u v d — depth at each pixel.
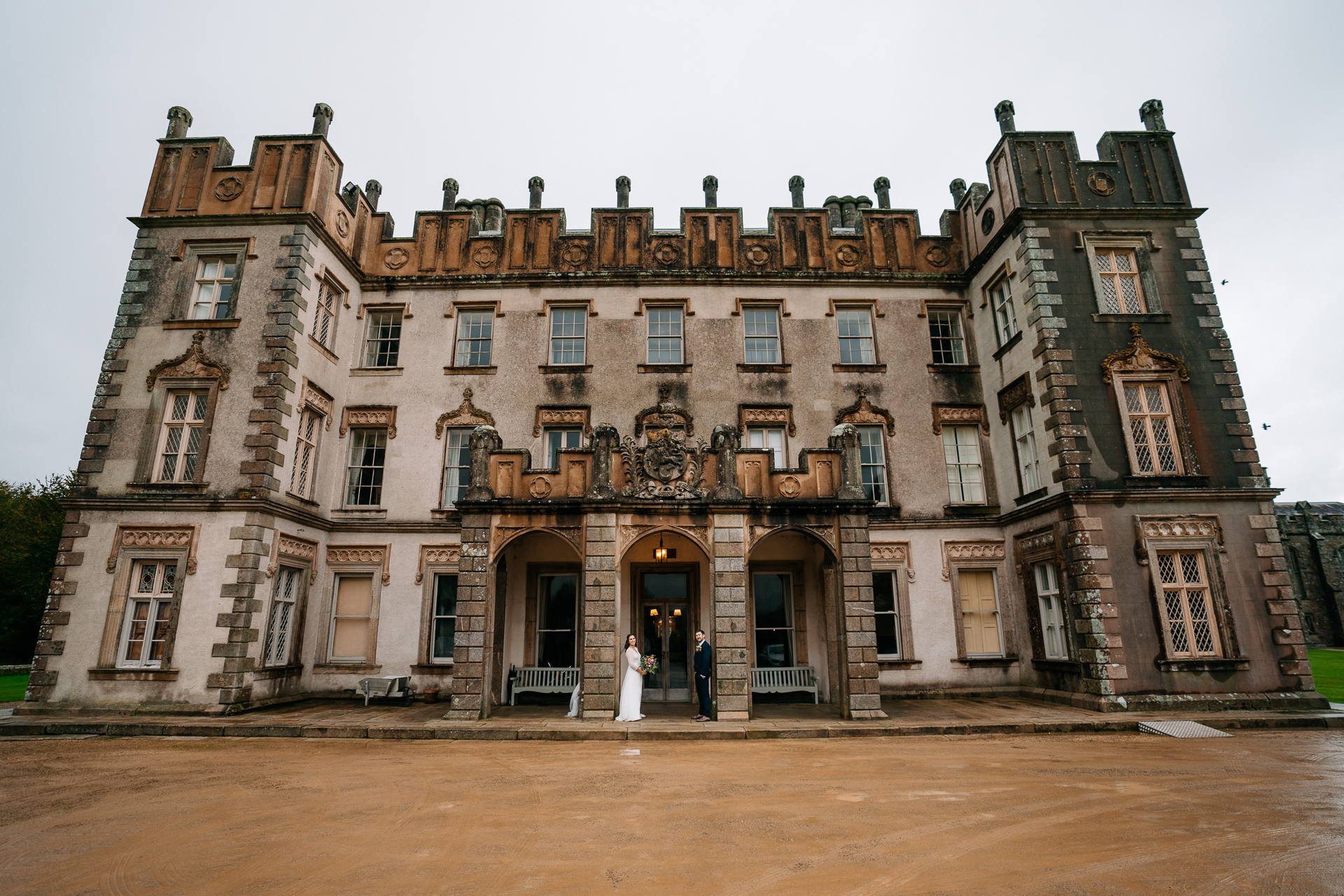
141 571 15.23
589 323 19.80
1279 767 9.70
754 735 12.48
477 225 20.88
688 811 7.49
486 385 19.33
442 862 5.94
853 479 14.66
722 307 20.00
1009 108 18.55
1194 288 17.03
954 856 6.03
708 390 19.38
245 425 15.78
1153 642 14.75
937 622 18.08
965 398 19.58
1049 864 5.84
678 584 17.50
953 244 20.89
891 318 20.19
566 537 14.32
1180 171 17.78
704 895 5.21
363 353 19.80
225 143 17.81
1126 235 17.28
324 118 18.25
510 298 19.98
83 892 5.34
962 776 9.19
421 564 18.09
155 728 12.91
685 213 20.61
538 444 18.97
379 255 20.47
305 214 17.05
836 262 20.62
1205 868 5.75
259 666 15.21
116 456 15.72
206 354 16.30
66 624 14.74
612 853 6.15
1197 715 13.75
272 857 6.09
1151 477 15.58
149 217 17.12
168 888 5.42
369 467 18.97
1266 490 15.49
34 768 9.90
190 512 15.21
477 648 13.73
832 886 5.38
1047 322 16.56
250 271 16.81
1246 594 15.07
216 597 14.74
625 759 10.49
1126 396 16.34
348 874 5.68
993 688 17.66
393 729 12.60
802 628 17.22
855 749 11.31
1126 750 11.07
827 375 19.66
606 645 13.72
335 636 17.89
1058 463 15.91
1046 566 16.88
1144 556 15.09
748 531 14.38
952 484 19.25
